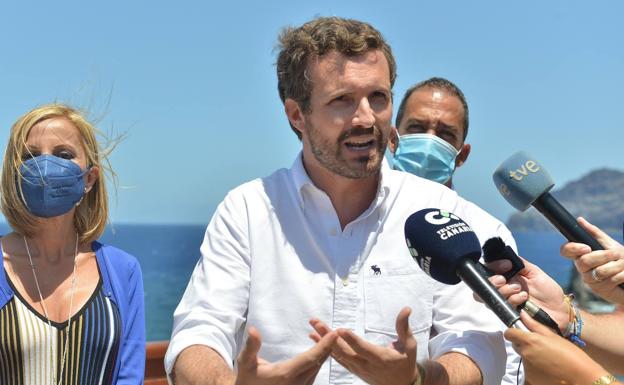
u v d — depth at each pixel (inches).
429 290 111.4
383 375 90.4
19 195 128.3
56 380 124.1
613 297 102.7
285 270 111.1
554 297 104.3
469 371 102.8
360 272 111.4
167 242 4690.0
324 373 108.7
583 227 105.3
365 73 104.1
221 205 117.0
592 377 83.5
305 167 114.0
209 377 98.2
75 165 129.0
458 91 165.3
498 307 91.0
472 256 94.6
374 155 105.9
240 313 111.0
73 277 131.4
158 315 1774.1
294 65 108.8
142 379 132.9
